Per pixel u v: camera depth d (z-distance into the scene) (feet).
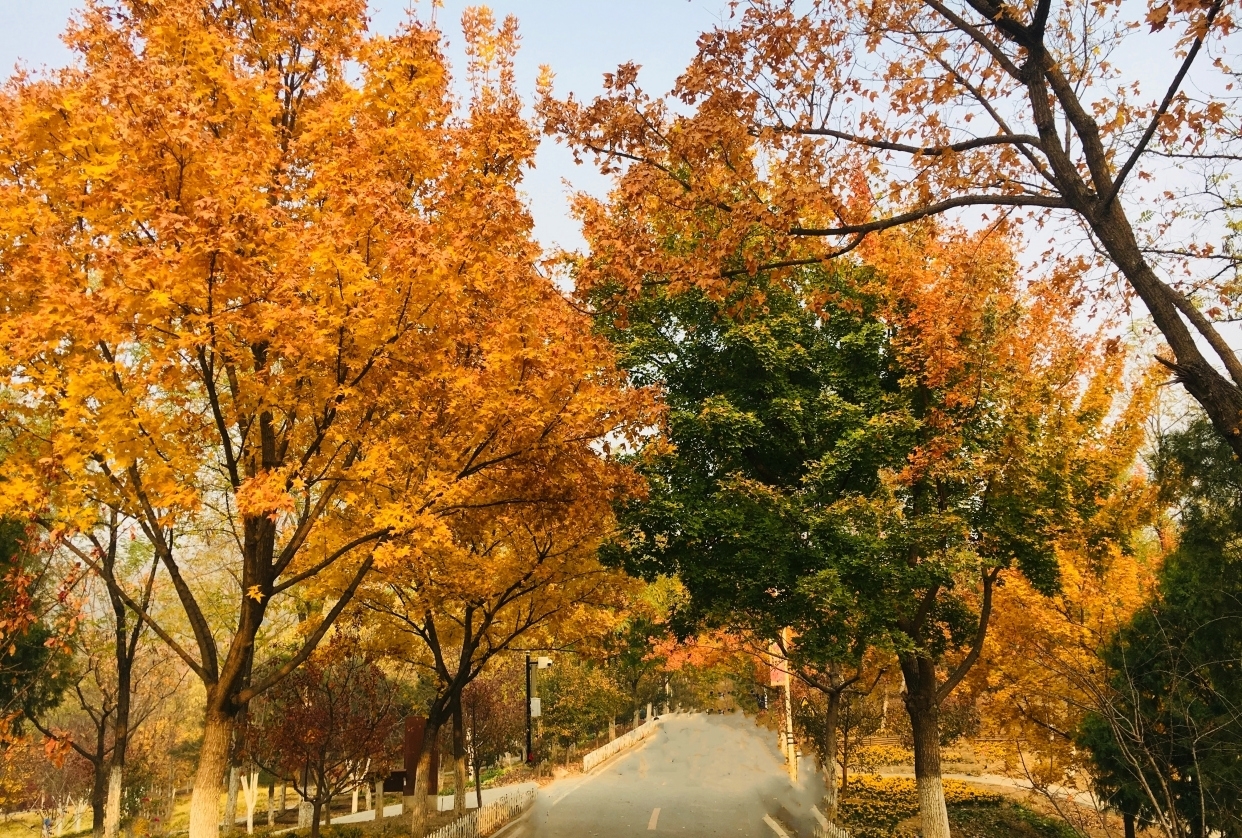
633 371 49.80
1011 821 62.44
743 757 115.03
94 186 24.93
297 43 32.50
